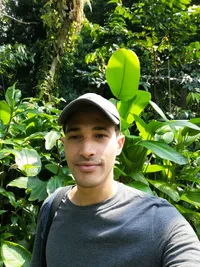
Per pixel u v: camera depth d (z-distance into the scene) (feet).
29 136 6.33
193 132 6.20
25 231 5.88
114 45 12.53
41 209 3.54
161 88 14.29
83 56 20.18
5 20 23.36
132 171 5.90
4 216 6.39
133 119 6.54
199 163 6.64
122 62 6.00
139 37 12.45
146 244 2.76
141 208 2.92
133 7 12.73
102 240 2.86
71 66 19.56
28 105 7.33
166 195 6.33
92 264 2.83
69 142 3.08
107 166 3.03
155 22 11.43
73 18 14.44
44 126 6.87
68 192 3.37
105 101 3.10
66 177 5.71
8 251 4.83
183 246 2.62
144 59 13.16
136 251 2.75
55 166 5.89
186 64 13.43
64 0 14.17
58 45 14.97
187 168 6.70
